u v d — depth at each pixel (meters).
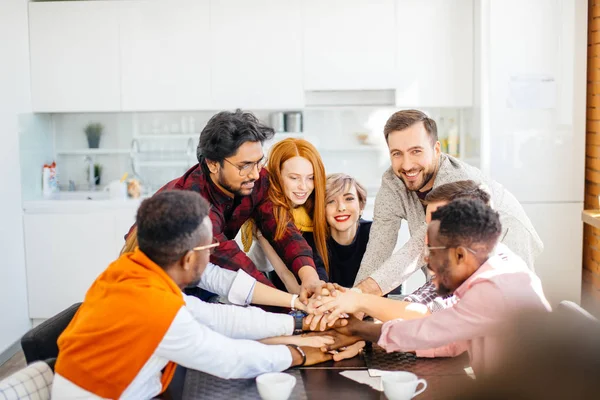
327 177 2.97
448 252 1.97
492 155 4.70
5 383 1.88
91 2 4.96
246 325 2.24
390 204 2.91
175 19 4.95
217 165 2.47
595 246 4.68
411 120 2.62
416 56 4.90
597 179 4.64
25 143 4.95
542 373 1.23
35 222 4.92
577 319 1.88
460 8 4.86
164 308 1.82
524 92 4.66
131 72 5.00
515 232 2.67
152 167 5.48
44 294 4.96
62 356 1.88
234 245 2.55
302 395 1.92
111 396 1.84
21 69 4.88
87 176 5.48
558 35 4.62
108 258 4.95
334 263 3.08
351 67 4.93
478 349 2.01
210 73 4.97
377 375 2.06
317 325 2.31
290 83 4.95
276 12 4.90
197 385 2.02
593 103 4.69
